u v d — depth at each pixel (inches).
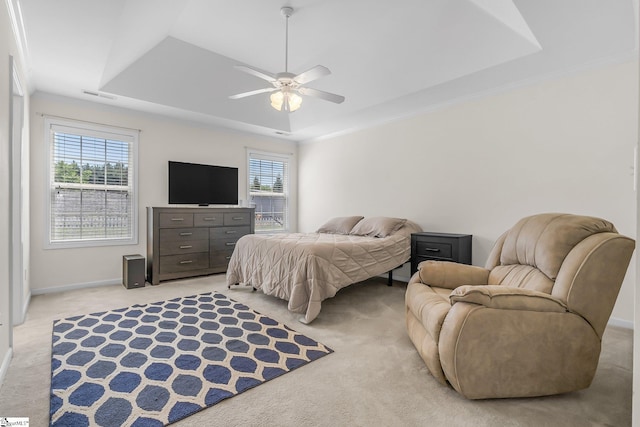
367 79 146.1
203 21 115.8
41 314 115.0
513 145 134.3
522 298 63.5
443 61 123.1
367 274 130.8
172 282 165.6
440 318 68.3
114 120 162.4
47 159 143.6
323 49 132.7
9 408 60.8
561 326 63.3
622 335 98.4
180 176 181.5
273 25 117.1
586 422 58.2
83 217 154.8
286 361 81.0
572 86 118.5
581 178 116.4
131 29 102.0
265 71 149.9
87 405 61.9
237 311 120.3
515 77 127.3
